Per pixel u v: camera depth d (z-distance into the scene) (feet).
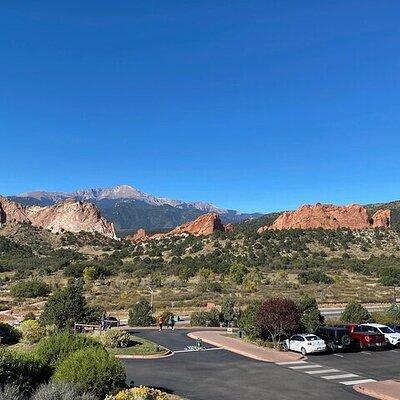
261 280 253.44
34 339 95.45
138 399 43.42
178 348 95.91
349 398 58.85
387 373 73.92
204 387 63.62
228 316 140.56
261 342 98.68
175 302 188.65
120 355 85.35
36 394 38.99
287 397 59.00
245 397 58.75
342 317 129.90
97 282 268.62
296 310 99.04
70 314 114.42
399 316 135.74
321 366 79.10
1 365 42.19
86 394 40.14
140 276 286.25
